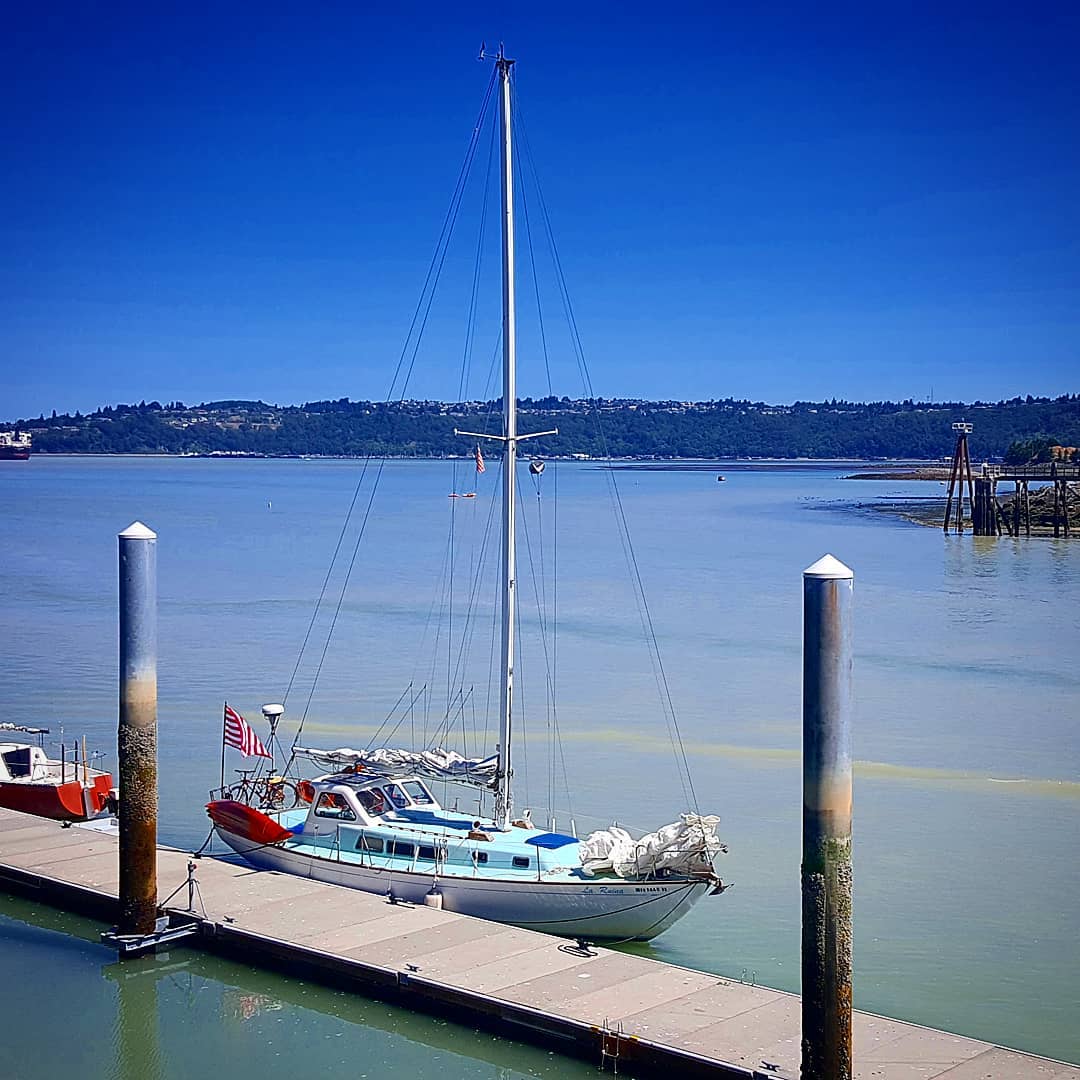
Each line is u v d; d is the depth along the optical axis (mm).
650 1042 20531
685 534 131250
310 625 66438
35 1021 23359
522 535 127875
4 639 61594
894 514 168625
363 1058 21953
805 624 19203
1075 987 24938
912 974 25438
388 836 28469
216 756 40969
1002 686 52156
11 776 36094
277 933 25203
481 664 56594
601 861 26688
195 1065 21750
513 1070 21453
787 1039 20672
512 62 32500
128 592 25844
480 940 24938
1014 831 34031
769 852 32469
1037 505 143250
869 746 42844
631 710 47906
